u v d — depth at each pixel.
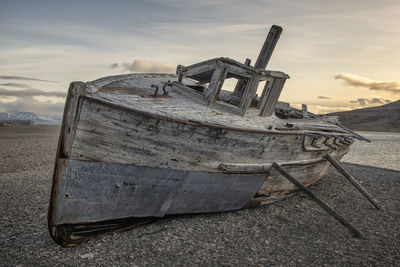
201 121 5.41
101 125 4.56
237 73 6.54
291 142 7.23
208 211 6.56
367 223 7.12
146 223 5.91
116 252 4.85
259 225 6.48
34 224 5.88
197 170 5.68
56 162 4.43
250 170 6.50
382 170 16.08
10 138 20.50
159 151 5.14
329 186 11.16
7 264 4.34
